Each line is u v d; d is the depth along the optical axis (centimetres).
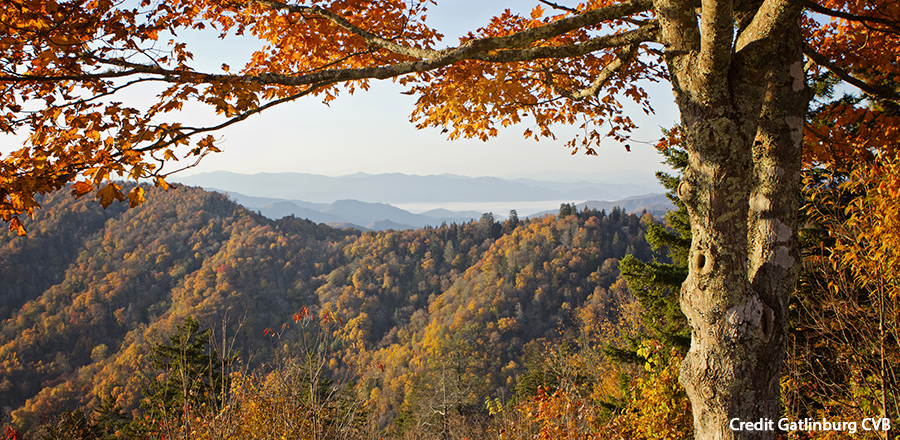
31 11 245
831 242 592
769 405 246
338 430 609
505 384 5775
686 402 641
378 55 367
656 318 818
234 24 376
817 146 372
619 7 258
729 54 223
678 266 781
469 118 420
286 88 378
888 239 363
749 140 237
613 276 9581
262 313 9812
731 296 241
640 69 399
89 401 5869
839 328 489
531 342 7312
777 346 245
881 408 479
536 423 723
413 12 369
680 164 800
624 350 843
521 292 9244
